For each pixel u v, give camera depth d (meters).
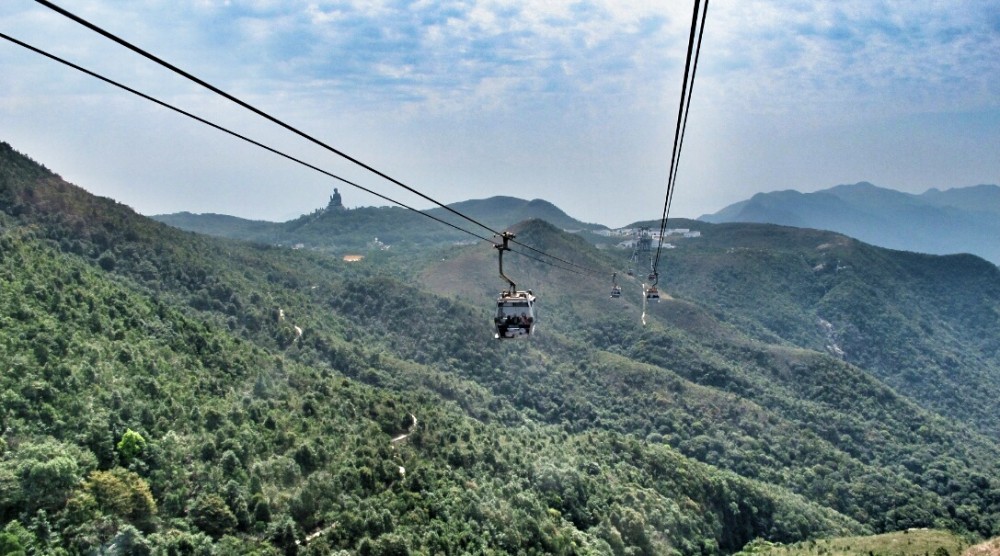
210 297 168.00
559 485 111.75
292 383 108.81
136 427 75.12
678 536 115.94
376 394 117.81
